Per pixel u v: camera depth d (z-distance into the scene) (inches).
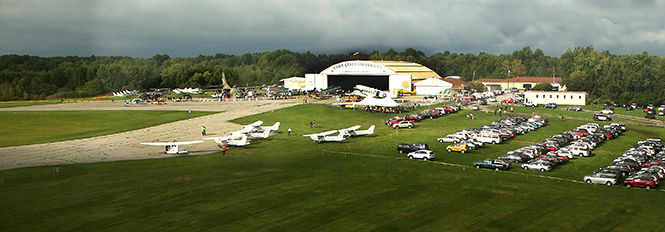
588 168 2822.3
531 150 3078.2
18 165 2942.9
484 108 6058.1
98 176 2564.0
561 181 2476.6
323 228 1717.5
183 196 2127.2
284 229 1708.9
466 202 2034.9
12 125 4953.3
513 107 6112.2
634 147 3353.8
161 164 2938.0
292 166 2837.1
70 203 2026.3
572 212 1907.0
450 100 6929.1
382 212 1893.5
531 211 1916.8
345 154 3203.7
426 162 2940.5
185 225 1750.7
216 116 5531.5
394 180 2429.9
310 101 7047.2
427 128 4392.2
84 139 4072.3
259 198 2087.8
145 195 2148.1
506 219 1823.3
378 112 5536.4
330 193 2167.8
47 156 3275.1
